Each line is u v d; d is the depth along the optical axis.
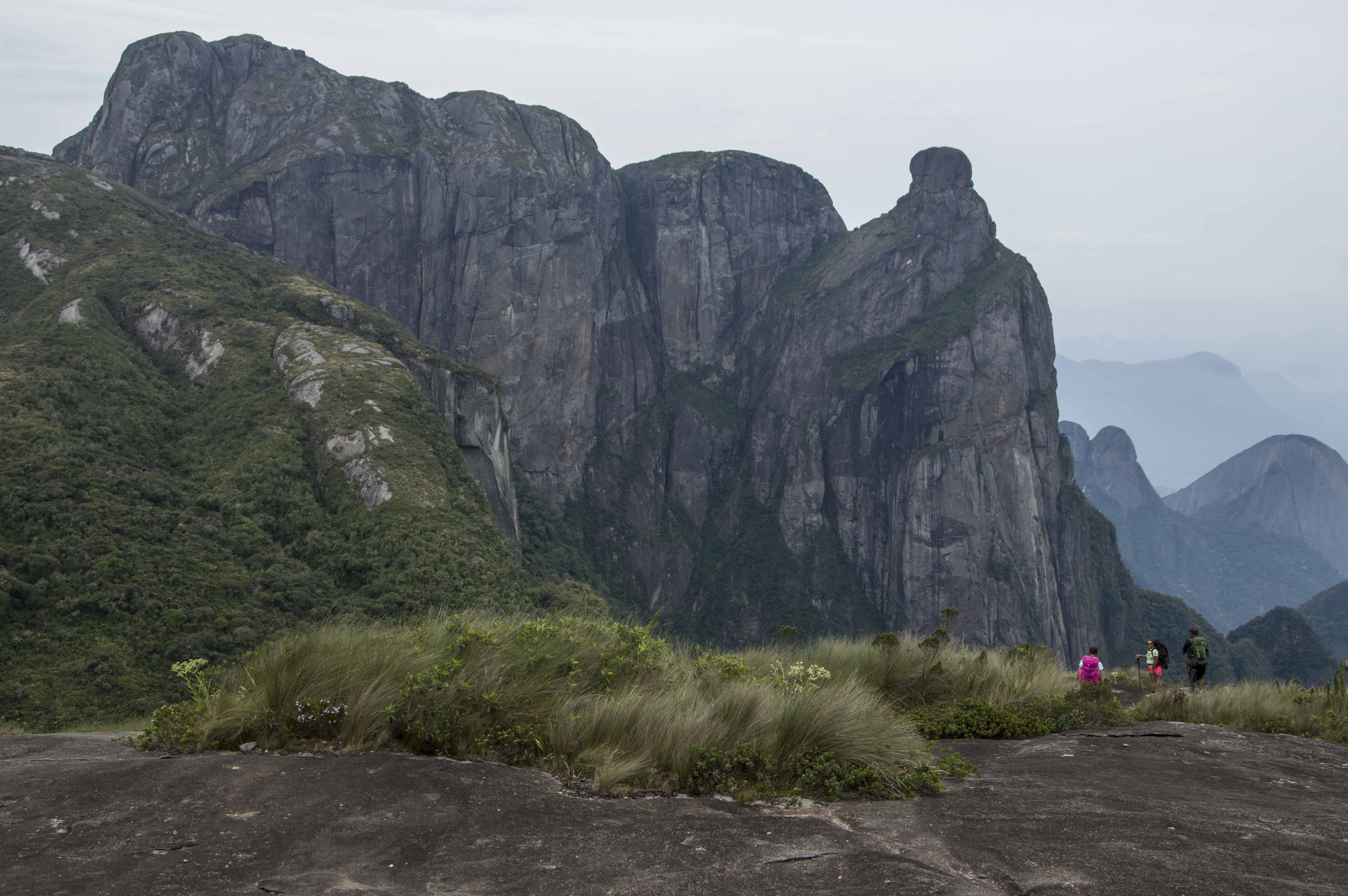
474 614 10.60
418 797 5.77
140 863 4.54
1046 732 11.11
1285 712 14.00
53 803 5.37
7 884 4.24
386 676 7.67
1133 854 5.01
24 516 43.03
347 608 46.47
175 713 7.41
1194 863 4.85
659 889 4.42
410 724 7.21
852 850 5.09
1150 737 10.25
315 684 7.46
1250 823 5.79
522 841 5.11
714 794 6.69
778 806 6.34
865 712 8.16
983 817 5.98
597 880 4.53
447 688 7.58
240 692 7.55
